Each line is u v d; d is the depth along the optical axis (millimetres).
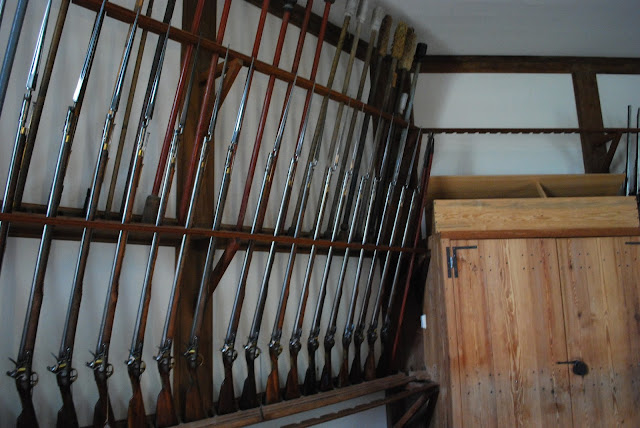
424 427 3008
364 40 3531
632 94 4055
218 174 2451
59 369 1573
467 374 2812
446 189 3248
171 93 2285
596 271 2938
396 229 2996
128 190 1796
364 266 3287
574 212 3006
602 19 3471
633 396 2807
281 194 2787
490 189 3254
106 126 1722
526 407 2781
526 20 3453
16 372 1492
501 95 3934
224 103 2529
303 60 3076
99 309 1943
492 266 2932
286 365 2674
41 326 1778
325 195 2570
